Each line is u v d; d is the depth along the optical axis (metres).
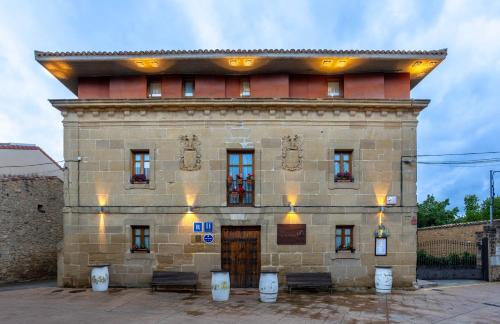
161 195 13.59
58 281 13.56
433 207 29.56
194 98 13.45
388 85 14.11
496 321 9.64
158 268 13.42
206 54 12.59
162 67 13.44
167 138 13.70
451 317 9.98
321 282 12.77
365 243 13.45
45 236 17.55
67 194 13.62
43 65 13.18
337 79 14.36
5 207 15.47
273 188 13.55
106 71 13.73
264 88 13.97
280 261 13.36
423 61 13.02
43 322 9.39
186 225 13.50
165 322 9.42
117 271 13.47
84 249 13.54
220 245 13.45
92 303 11.27
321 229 13.45
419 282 14.21
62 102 13.50
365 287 13.32
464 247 19.17
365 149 13.67
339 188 13.57
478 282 14.56
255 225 13.48
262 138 13.64
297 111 13.70
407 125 13.71
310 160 13.62
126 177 13.62
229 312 10.38
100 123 13.74
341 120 13.69
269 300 11.41
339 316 10.03
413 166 13.64
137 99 13.45
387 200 13.52
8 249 15.50
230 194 13.69
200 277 13.35
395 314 10.23
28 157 20.38
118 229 13.54
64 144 13.71
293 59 12.81
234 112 13.70
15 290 13.25
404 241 13.47
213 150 13.64
